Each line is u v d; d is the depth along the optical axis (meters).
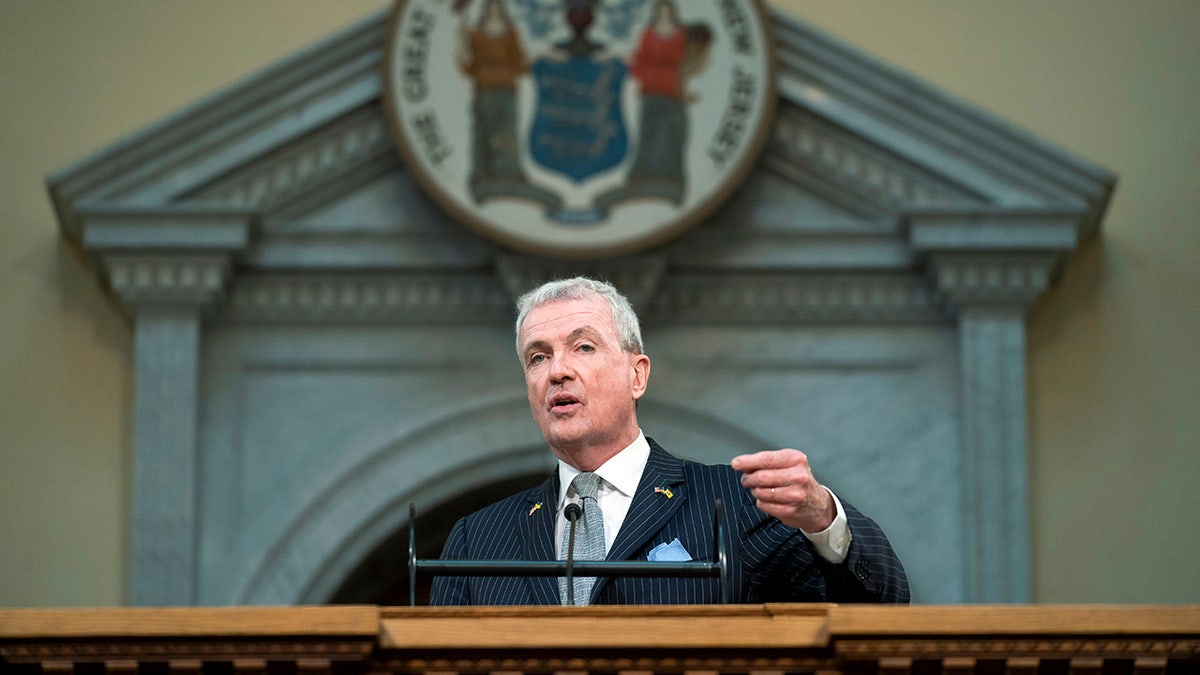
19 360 16.08
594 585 6.86
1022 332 15.74
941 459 15.80
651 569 6.07
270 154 15.89
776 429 15.89
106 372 16.11
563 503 7.34
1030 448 16.00
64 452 15.91
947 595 15.54
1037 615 4.93
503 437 15.91
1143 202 16.50
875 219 16.03
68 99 16.67
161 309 15.74
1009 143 15.73
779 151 16.06
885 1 16.94
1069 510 15.86
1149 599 15.67
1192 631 4.91
